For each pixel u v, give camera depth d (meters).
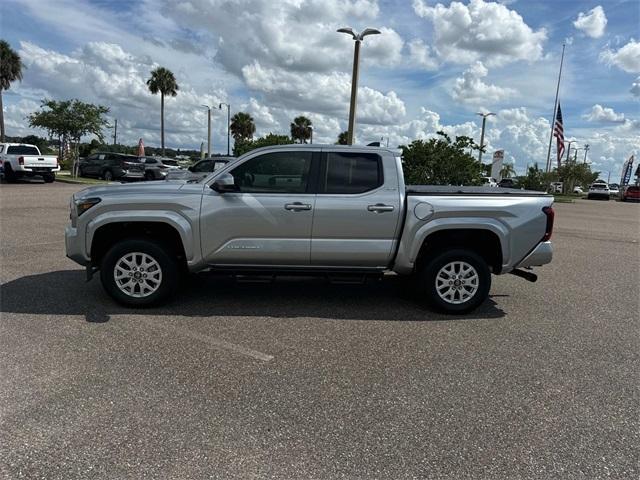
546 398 3.69
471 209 5.46
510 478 2.73
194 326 5.01
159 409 3.34
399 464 2.82
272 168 5.50
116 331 4.79
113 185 5.64
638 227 18.48
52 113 28.75
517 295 6.88
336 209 5.41
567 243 12.85
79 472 2.65
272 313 5.52
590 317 5.87
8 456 2.77
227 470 2.71
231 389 3.66
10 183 24.94
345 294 6.43
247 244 5.44
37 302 5.62
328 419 3.28
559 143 40.09
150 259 5.46
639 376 4.14
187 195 5.39
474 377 4.02
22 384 3.63
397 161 5.54
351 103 17.78
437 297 5.63
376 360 4.30
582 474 2.78
